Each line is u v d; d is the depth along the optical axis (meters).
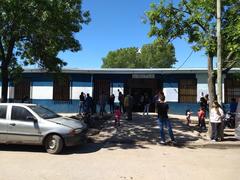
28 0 14.79
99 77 26.84
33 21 15.12
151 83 26.41
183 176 8.99
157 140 15.11
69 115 24.86
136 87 26.55
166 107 14.38
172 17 15.77
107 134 16.34
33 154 11.84
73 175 8.98
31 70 26.66
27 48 18.56
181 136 15.90
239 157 11.81
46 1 15.06
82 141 12.49
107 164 10.37
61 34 17.81
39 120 12.16
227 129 18.27
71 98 26.97
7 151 12.34
